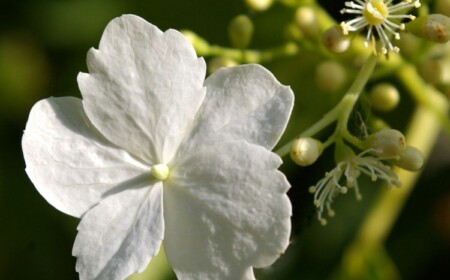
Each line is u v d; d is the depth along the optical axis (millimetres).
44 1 286
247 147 226
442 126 262
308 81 275
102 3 286
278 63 276
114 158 231
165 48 229
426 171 283
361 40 258
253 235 223
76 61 286
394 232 282
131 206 230
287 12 279
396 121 277
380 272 271
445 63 256
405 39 254
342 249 278
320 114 274
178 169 230
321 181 236
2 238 281
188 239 227
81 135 231
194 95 229
